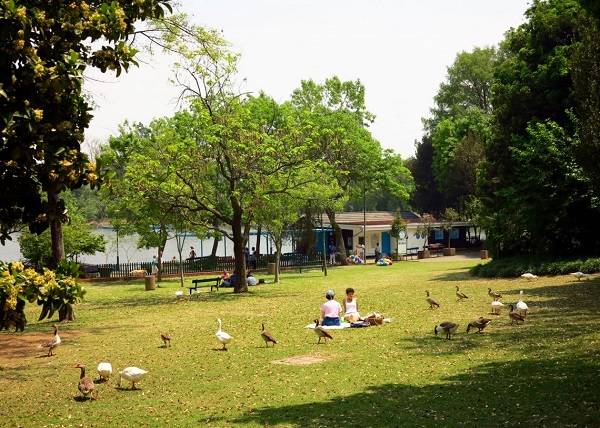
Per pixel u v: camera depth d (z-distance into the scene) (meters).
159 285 49.16
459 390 12.82
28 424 12.18
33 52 8.88
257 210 43.22
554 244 40.78
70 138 9.62
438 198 97.62
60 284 9.08
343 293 37.09
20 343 22.50
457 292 28.89
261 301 34.31
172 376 16.06
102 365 15.72
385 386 13.66
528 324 20.69
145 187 37.22
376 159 67.00
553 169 36.84
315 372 15.54
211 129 36.56
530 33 42.75
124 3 10.54
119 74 10.27
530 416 10.67
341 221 76.56
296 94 67.06
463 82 98.12
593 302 24.89
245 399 13.27
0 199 9.57
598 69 29.02
